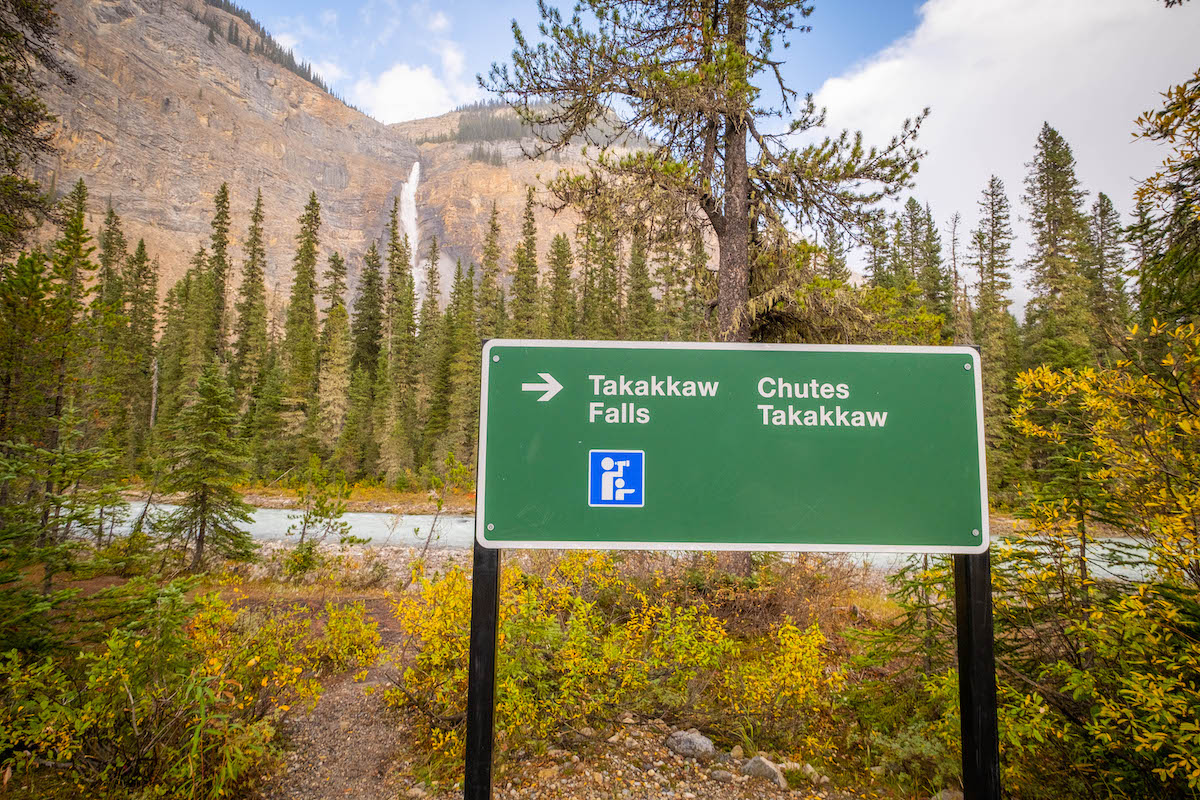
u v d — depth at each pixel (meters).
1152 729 3.17
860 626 7.39
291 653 5.79
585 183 8.98
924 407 2.77
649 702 5.17
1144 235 4.76
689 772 4.38
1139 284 4.86
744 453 2.72
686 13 9.13
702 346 2.79
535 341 2.79
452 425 39.66
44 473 5.68
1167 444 3.55
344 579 11.17
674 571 7.89
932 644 4.88
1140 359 3.67
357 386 46.22
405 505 29.73
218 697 4.06
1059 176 44.03
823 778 4.29
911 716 4.81
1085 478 4.07
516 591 5.45
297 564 11.51
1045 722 3.68
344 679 6.34
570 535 2.66
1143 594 3.45
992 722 2.51
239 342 55.44
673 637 5.29
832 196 8.95
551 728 4.86
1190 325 3.47
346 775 4.42
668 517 2.68
